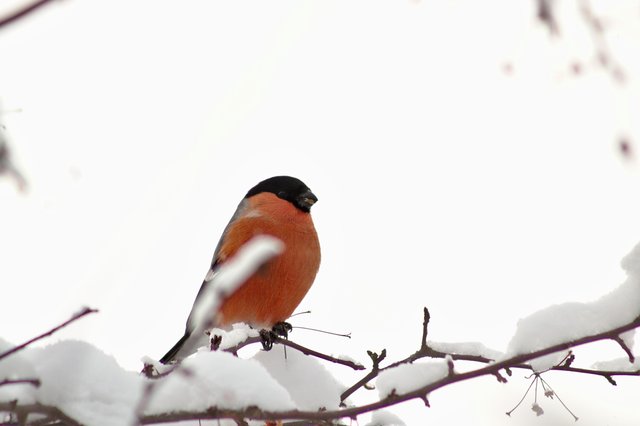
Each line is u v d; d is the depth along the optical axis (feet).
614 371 21.18
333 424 21.39
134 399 18.11
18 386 17.19
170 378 18.62
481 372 18.45
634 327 19.31
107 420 17.46
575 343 19.03
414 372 19.61
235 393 18.01
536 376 21.03
